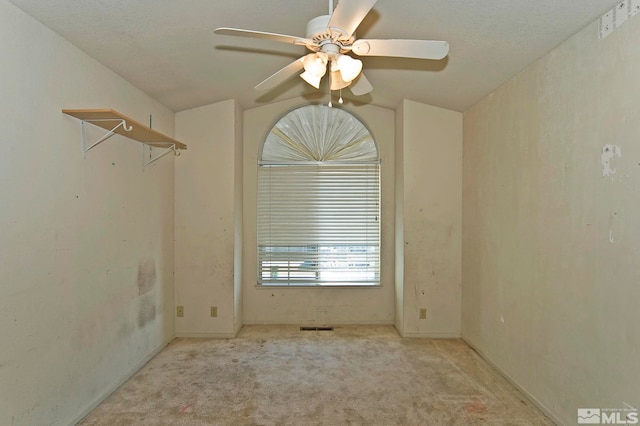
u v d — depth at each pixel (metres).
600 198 1.74
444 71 2.71
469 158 3.29
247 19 2.08
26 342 1.72
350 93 3.52
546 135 2.16
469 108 3.29
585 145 1.84
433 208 3.46
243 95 3.39
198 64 2.63
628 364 1.59
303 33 2.28
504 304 2.66
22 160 1.70
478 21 1.97
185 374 2.69
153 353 3.00
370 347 3.21
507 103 2.62
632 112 1.56
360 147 3.85
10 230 1.63
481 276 3.04
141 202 2.83
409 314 3.45
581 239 1.87
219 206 3.44
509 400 2.33
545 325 2.18
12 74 1.64
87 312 2.17
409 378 2.63
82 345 2.13
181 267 3.45
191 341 3.35
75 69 2.07
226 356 3.01
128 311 2.63
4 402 1.61
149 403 2.29
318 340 3.38
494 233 2.82
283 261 3.86
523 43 2.10
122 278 2.56
